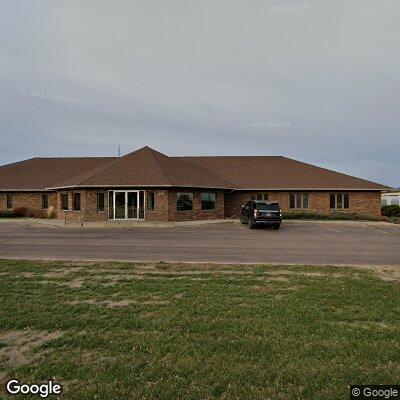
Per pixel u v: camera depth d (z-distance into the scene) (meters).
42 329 5.29
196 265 9.90
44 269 9.28
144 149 30.02
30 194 31.92
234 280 8.11
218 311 5.95
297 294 6.93
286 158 36.50
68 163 36.50
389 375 3.87
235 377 3.86
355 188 29.92
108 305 6.37
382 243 14.96
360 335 4.93
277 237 17.06
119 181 24.89
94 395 3.55
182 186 25.05
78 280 8.16
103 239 16.12
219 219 27.83
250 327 5.23
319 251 12.71
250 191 30.81
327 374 3.89
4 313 5.90
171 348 4.58
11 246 13.90
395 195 50.06
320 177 31.91
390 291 7.11
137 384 3.76
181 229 21.03
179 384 3.74
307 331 5.08
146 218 24.92
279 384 3.71
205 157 37.06
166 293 7.08
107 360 4.30
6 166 35.75
